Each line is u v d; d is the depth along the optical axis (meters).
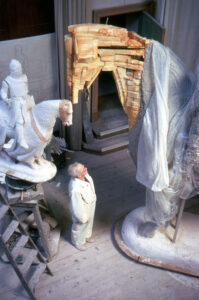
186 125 3.91
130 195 6.03
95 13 6.19
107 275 4.82
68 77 4.08
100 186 6.18
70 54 3.88
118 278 4.79
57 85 6.71
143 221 5.24
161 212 4.57
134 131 4.22
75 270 4.87
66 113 3.67
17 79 4.61
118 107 7.87
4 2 5.45
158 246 4.95
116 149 6.95
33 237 5.13
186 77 4.03
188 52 7.26
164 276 4.83
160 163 4.04
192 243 5.00
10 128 3.87
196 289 4.70
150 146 4.00
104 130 7.11
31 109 3.82
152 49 3.74
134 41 3.74
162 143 3.94
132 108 4.07
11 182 4.29
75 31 3.73
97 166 6.61
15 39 5.86
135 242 5.00
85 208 4.67
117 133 7.21
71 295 4.59
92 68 3.91
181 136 3.95
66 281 4.73
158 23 6.41
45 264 4.66
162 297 4.60
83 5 5.74
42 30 6.00
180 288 4.70
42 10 5.80
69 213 5.66
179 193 4.38
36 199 4.33
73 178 4.60
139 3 6.55
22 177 4.07
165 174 4.12
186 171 4.13
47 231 5.07
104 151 6.82
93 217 5.17
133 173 6.48
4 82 4.64
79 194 4.52
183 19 6.73
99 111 7.68
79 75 3.96
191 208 5.83
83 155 6.86
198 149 3.90
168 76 3.88
